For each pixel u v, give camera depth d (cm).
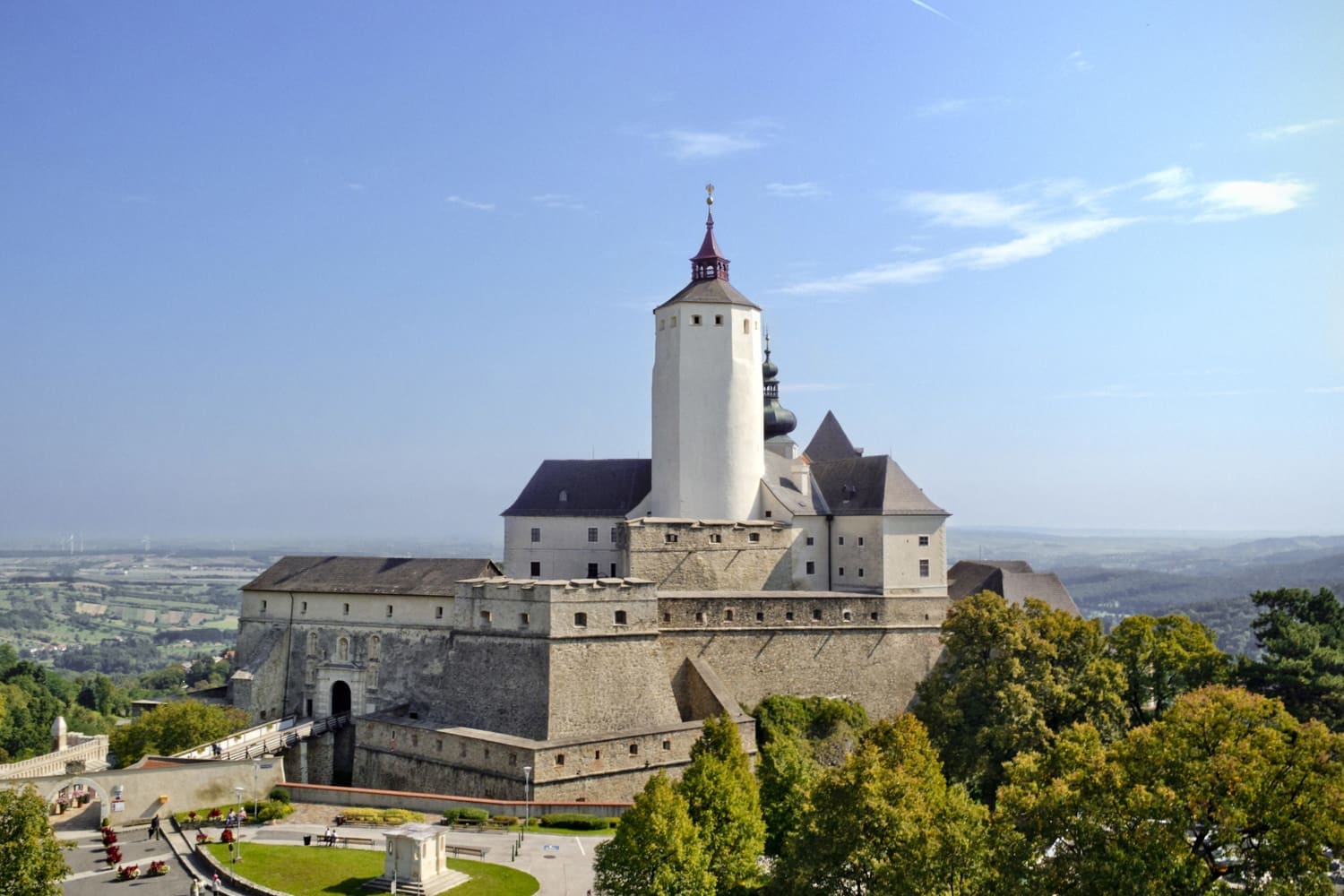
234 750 10625
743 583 12212
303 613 12988
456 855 7800
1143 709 11538
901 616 12100
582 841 8250
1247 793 5150
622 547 11906
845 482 13175
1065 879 5350
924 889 5662
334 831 8356
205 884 7100
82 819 8781
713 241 13300
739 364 12794
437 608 11912
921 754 7488
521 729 9919
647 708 10369
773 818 7888
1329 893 4916
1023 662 10594
